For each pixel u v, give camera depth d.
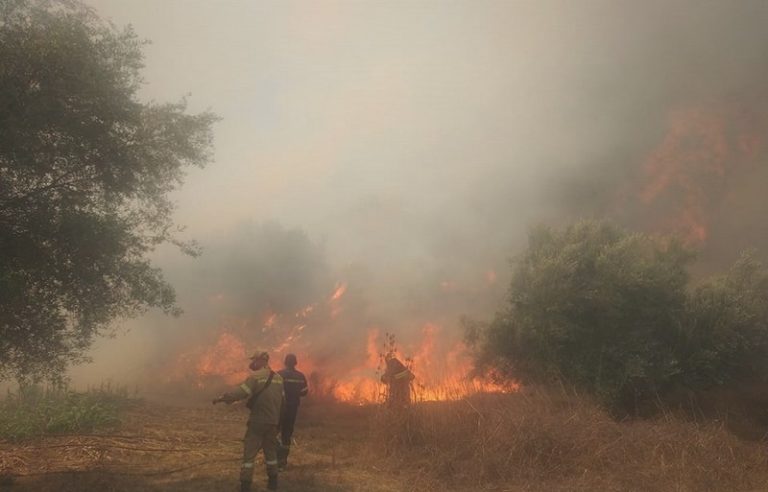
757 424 10.39
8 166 5.82
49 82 5.96
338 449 8.57
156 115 7.35
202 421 10.33
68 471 6.37
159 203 7.57
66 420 8.57
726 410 10.95
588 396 9.92
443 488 6.39
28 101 5.80
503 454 7.06
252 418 6.07
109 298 6.70
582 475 6.70
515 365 11.95
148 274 7.15
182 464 7.04
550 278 11.51
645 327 11.29
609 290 11.17
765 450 7.73
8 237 5.87
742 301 11.50
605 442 7.49
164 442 8.16
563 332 11.06
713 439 7.71
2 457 6.85
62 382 6.61
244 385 5.99
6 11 6.18
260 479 6.59
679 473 6.63
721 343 10.97
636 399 11.02
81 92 6.19
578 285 11.50
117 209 7.07
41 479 6.04
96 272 6.43
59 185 6.38
